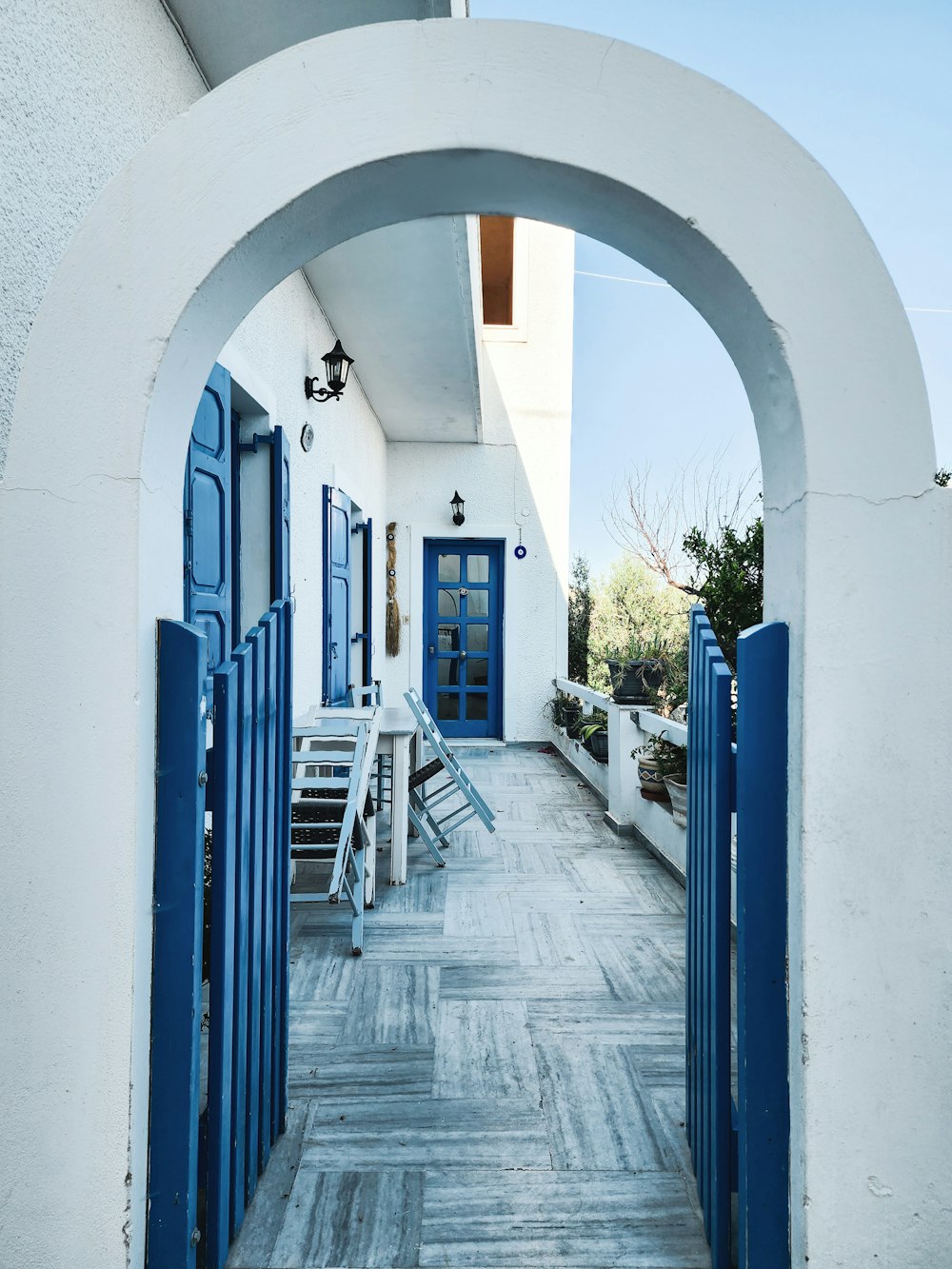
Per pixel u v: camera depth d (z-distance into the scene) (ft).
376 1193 5.92
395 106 4.42
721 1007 5.27
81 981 4.37
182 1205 4.58
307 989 9.43
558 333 29.17
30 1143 4.37
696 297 5.04
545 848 15.88
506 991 9.39
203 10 8.45
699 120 4.43
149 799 4.55
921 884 4.48
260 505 12.48
